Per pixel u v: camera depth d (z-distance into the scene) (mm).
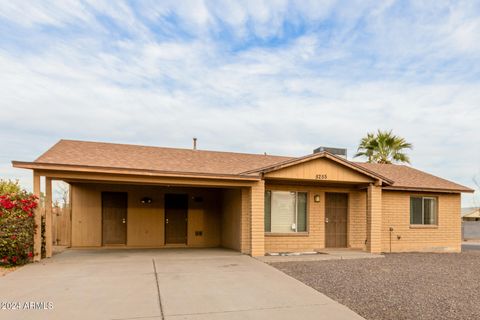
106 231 13500
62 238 13461
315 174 11633
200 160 13703
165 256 10766
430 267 9891
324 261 10516
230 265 9320
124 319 5000
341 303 6023
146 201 13898
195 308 5547
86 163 10852
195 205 14469
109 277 7656
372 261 10719
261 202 11180
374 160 23469
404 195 14023
